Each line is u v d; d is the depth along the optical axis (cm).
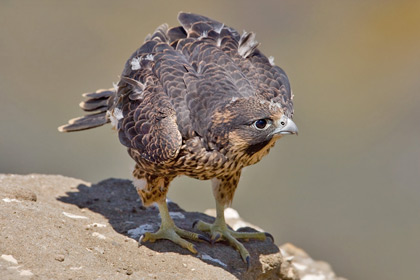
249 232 941
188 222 973
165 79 866
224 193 914
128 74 916
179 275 799
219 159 827
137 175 882
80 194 1014
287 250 1234
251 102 812
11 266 716
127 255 827
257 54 941
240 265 880
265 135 813
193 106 832
